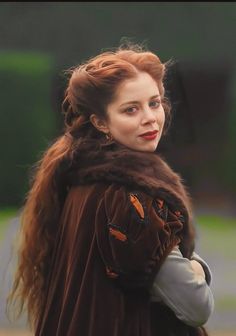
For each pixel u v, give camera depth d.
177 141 8.07
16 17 61.50
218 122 63.66
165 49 62.00
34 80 57.44
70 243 7.23
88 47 61.69
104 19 61.91
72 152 7.24
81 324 6.93
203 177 61.03
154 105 7.23
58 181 7.39
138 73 7.18
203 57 62.41
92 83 7.18
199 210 54.12
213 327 19.55
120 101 7.14
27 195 7.84
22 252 7.70
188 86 63.75
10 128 56.72
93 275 6.96
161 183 6.90
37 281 7.66
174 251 6.91
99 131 7.28
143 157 7.00
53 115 57.75
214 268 29.08
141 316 6.89
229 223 46.56
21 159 56.69
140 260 6.73
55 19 61.69
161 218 6.79
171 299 6.92
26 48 61.34
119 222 6.77
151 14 61.91
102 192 6.99
